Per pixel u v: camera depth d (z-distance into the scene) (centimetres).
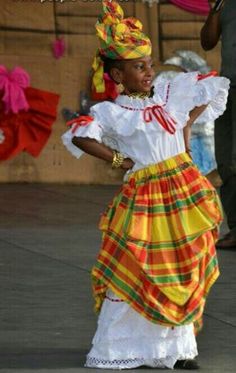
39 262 1078
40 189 1527
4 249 1141
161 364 728
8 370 725
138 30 732
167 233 714
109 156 715
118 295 712
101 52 735
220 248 1156
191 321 709
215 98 751
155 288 707
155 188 719
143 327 721
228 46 1123
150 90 736
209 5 1611
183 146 733
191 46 1617
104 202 1445
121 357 723
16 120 1545
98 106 723
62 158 1573
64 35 1571
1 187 1530
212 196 728
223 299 939
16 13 1553
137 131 718
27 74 1548
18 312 881
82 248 1152
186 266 711
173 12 1611
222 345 800
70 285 980
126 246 712
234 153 1123
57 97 1562
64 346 787
